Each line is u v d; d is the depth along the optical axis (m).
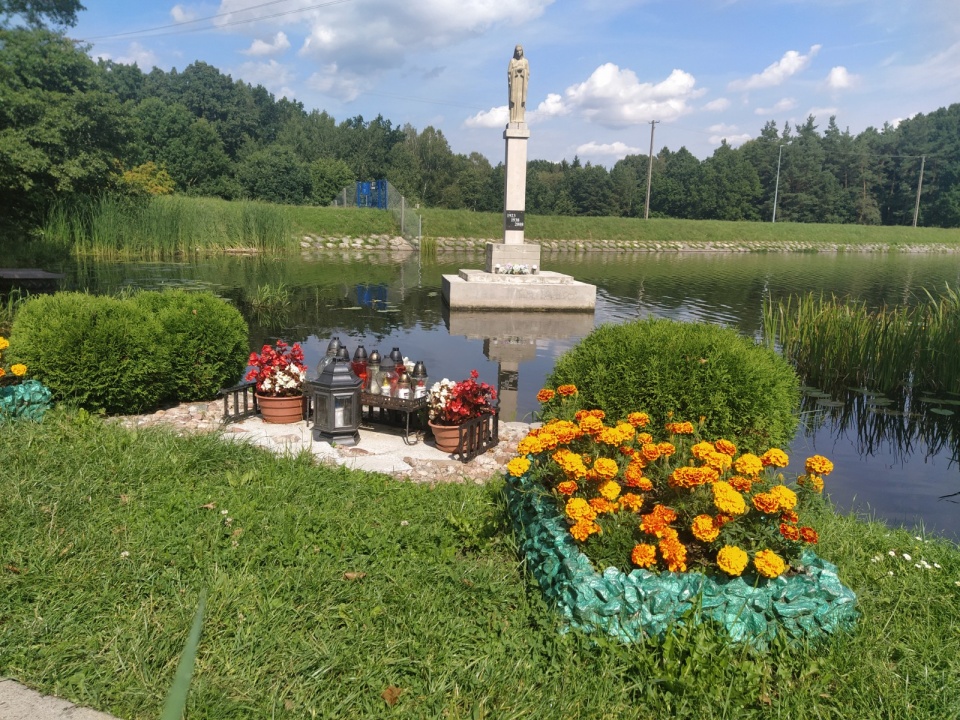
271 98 87.38
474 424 5.45
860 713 2.44
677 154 83.12
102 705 2.27
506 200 17.61
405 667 2.55
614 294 19.42
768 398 4.76
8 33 21.94
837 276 26.78
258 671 2.46
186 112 50.66
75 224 22.62
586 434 3.58
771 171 72.44
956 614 3.13
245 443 5.02
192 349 6.53
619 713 2.39
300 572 3.11
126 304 6.32
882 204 75.44
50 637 2.57
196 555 3.20
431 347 11.17
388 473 4.98
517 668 2.57
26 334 5.64
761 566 2.72
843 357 9.50
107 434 4.80
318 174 54.41
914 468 6.23
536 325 13.77
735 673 2.54
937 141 74.25
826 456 6.54
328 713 2.28
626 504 3.12
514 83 17.22
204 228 26.36
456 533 3.69
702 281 23.67
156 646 2.55
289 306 15.07
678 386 4.77
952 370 8.91
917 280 25.34
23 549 3.12
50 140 21.75
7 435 4.50
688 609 2.70
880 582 3.38
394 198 41.28
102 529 3.38
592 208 69.75
